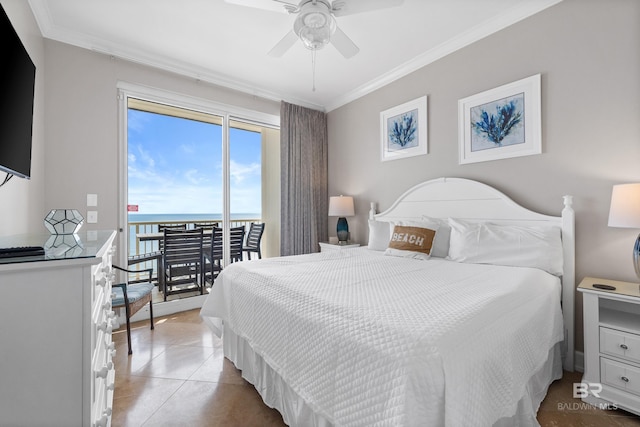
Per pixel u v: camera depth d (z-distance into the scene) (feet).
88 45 8.93
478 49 8.79
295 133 13.50
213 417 5.23
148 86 10.07
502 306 4.21
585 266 6.82
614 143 6.45
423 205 10.05
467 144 9.02
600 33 6.62
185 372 6.70
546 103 7.45
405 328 3.28
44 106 8.29
